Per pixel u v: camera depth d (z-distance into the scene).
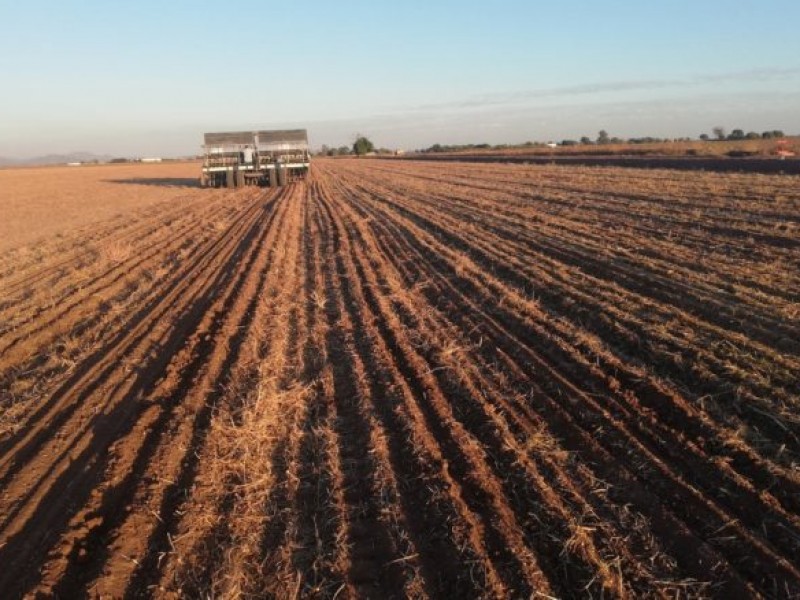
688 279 11.20
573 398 6.99
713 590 4.28
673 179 28.78
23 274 16.23
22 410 7.71
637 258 13.02
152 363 8.84
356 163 72.75
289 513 5.32
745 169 34.25
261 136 38.38
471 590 4.36
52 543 5.05
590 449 5.99
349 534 5.03
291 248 17.06
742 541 4.70
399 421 6.70
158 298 12.61
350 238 18.31
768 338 8.31
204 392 7.72
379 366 8.19
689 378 7.39
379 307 10.88
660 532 4.85
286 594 4.42
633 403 6.87
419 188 32.19
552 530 4.91
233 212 26.45
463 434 6.35
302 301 11.63
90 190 45.78
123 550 4.96
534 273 12.29
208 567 4.75
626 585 4.36
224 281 13.43
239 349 9.12
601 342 8.53
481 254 14.55
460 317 10.13
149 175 70.69
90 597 4.48
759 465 5.60
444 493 5.39
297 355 8.85
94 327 10.94
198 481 5.79
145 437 6.72
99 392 7.93
